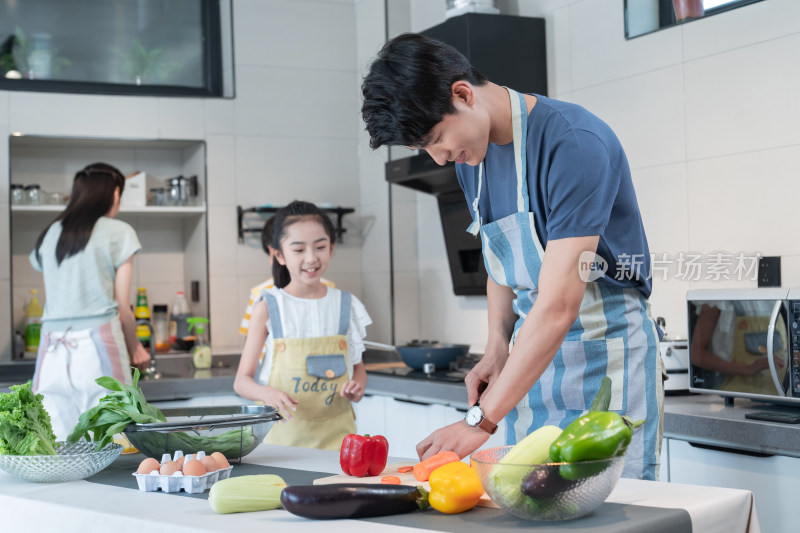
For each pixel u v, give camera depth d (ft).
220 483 4.08
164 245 13.97
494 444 8.75
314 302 8.36
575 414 5.41
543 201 5.28
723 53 8.64
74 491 4.67
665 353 7.91
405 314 13.10
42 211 12.51
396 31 12.75
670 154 9.24
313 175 13.84
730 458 6.78
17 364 11.64
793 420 6.41
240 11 13.50
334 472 5.03
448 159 5.07
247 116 13.47
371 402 10.91
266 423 5.43
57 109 12.39
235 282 13.34
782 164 8.11
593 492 3.55
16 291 12.95
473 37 10.55
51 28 12.78
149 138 12.88
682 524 3.71
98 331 10.05
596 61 10.17
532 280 5.53
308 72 13.85
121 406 5.29
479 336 11.93
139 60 13.23
